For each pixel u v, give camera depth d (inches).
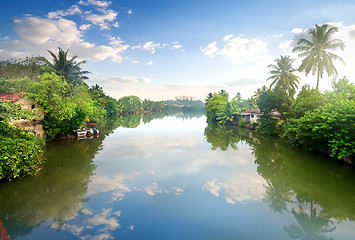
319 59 1214.9
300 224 362.3
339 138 651.5
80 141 1115.3
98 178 572.1
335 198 461.7
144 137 1318.9
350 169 661.3
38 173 595.5
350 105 666.8
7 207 401.4
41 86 963.3
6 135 553.0
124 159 774.5
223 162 755.4
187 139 1277.1
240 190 506.6
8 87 840.9
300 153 888.3
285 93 1433.3
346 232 339.0
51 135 1039.0
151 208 412.8
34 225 344.2
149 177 589.3
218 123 2522.1
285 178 587.2
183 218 378.6
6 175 538.0
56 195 459.2
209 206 424.2
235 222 368.5
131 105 5206.7
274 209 413.4
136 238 318.7
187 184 540.7
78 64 1400.1
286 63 1562.5
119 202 434.6
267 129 1422.2
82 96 1296.8
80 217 372.8
